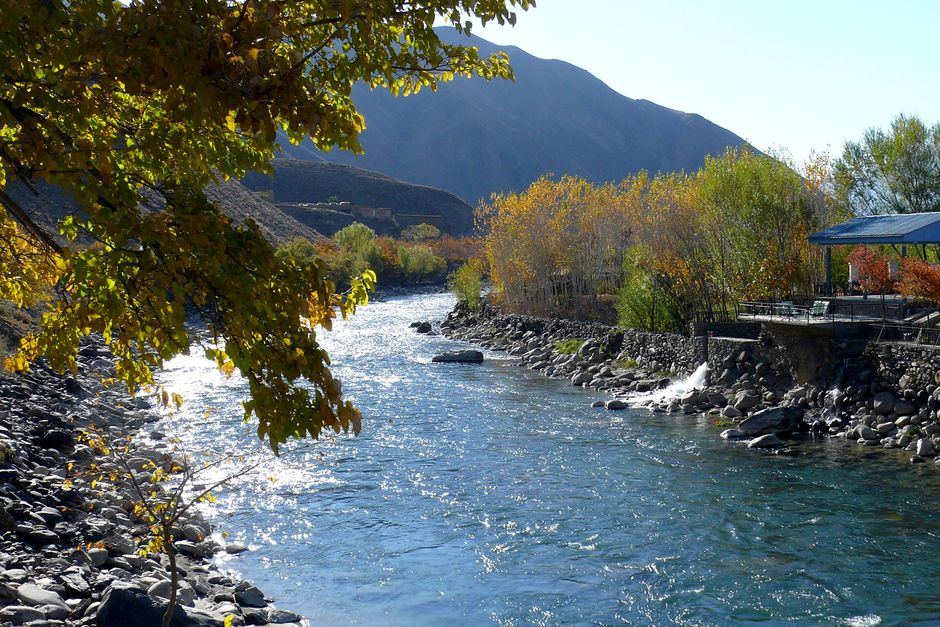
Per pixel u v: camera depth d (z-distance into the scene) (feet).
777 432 74.74
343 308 16.37
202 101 12.60
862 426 72.49
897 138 154.51
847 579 41.01
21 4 12.41
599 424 82.07
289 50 15.81
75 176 13.41
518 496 56.29
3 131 15.69
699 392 91.30
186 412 84.07
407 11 16.02
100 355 117.19
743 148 126.00
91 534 40.73
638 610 37.88
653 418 85.35
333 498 55.36
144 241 13.41
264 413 13.82
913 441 67.77
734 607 38.06
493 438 75.15
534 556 44.83
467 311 211.82
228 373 15.26
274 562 43.62
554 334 150.00
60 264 18.01
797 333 85.10
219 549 45.16
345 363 133.69
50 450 56.39
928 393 70.90
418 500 55.16
